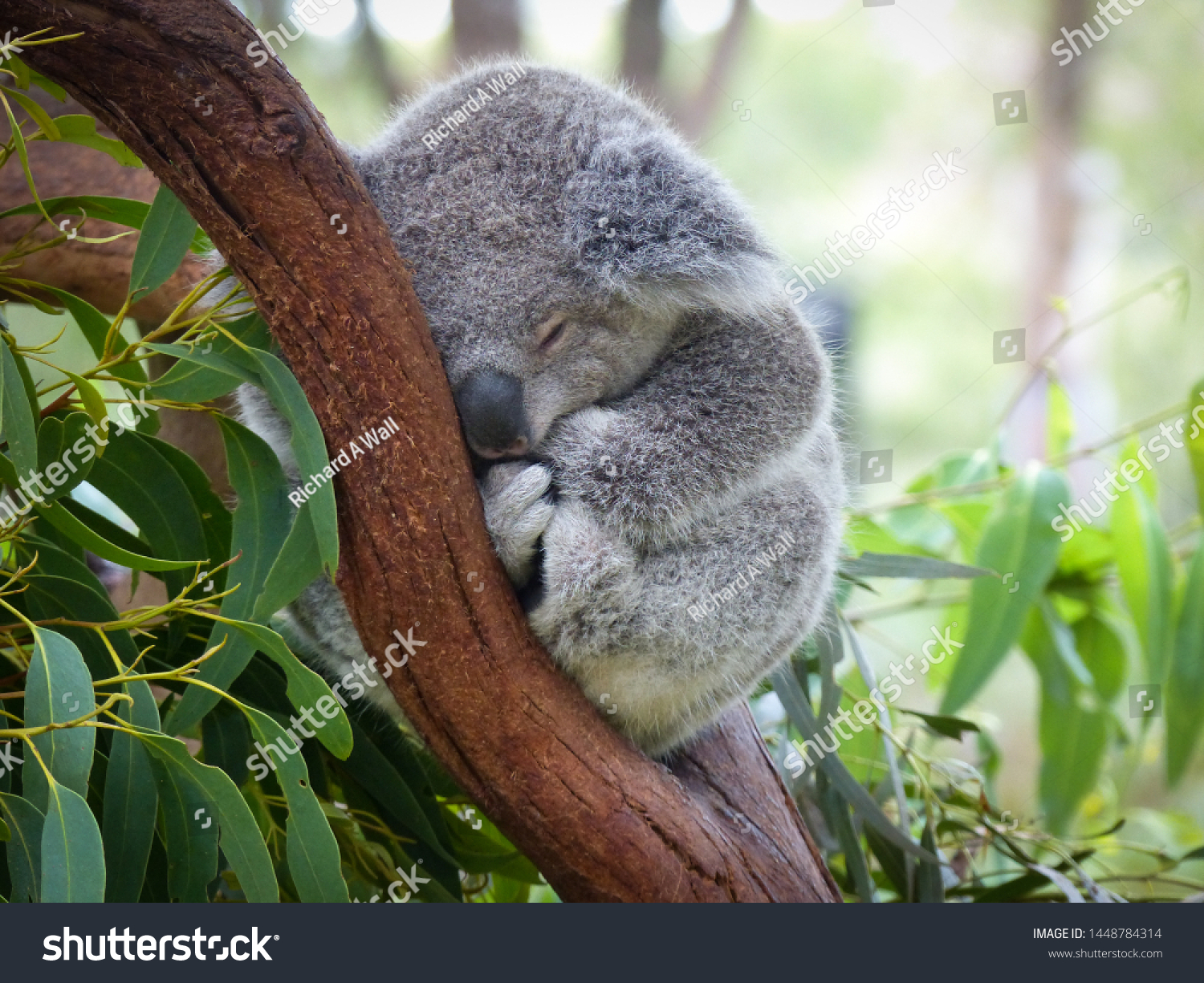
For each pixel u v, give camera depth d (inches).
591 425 90.4
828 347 127.6
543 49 275.1
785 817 104.4
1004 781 295.3
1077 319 291.6
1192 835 168.7
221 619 74.6
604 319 91.0
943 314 282.8
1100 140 303.1
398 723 101.4
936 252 288.4
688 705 96.9
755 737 111.8
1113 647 167.9
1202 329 284.2
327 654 99.8
